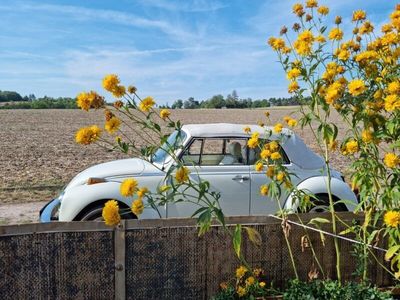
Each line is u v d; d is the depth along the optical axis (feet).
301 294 10.59
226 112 198.29
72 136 81.15
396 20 11.00
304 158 18.12
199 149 17.72
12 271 10.02
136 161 18.43
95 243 10.48
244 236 11.32
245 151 17.84
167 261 10.90
